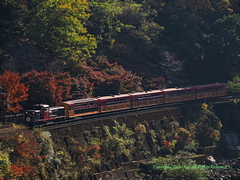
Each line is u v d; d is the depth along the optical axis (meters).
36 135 68.38
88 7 119.00
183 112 106.75
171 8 153.38
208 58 144.88
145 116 95.06
